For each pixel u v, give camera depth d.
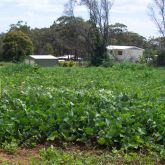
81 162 7.17
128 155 7.71
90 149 8.34
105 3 87.12
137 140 8.23
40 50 93.75
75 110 9.61
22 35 76.44
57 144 8.65
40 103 10.86
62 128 8.99
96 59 61.06
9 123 9.06
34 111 9.68
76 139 8.74
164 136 8.55
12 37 75.62
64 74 30.08
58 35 88.19
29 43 77.19
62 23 86.25
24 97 11.63
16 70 31.42
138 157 7.63
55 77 25.72
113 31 84.56
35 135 8.80
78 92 12.74
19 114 9.45
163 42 62.66
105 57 60.97
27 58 72.62
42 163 7.05
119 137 8.40
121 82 22.58
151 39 74.69
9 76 26.80
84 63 63.97
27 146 8.49
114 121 8.84
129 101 11.15
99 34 61.31
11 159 7.59
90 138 8.74
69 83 21.20
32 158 7.43
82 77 26.61
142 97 12.56
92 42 61.75
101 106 10.52
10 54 75.50
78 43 74.00
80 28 68.81
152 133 8.87
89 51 62.72
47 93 12.33
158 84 22.25
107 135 8.39
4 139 8.73
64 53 92.69
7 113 9.74
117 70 35.44
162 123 8.92
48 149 7.79
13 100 11.02
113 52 73.62
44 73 30.84
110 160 7.52
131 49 81.25
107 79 25.20
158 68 46.12
